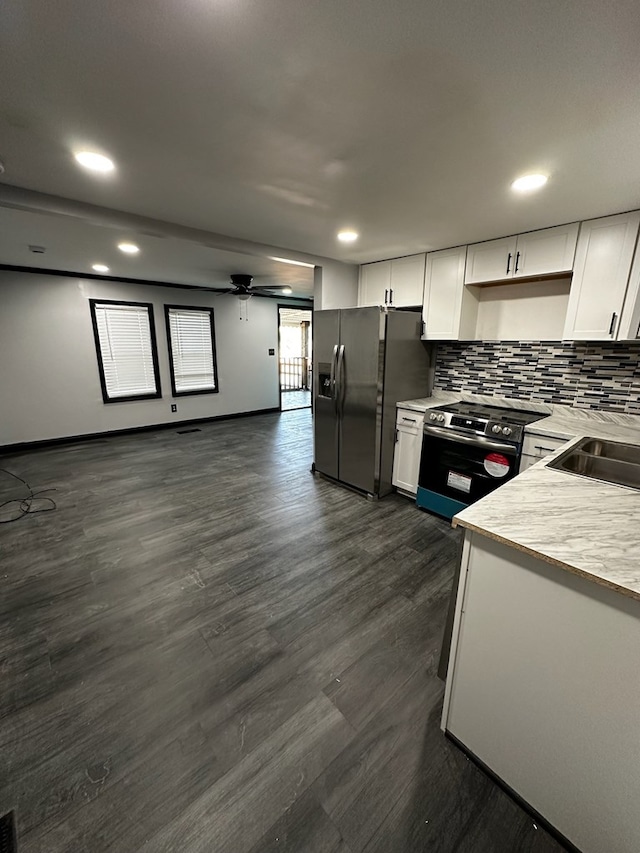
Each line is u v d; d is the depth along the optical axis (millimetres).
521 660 1091
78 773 1212
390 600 2047
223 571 2295
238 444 5145
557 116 1318
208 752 1279
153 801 1140
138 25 950
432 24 938
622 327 2273
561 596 990
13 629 1819
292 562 2393
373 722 1389
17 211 2408
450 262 3086
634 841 940
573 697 1002
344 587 2152
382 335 3059
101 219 2289
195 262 4062
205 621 1885
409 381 3398
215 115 1351
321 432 3758
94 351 5148
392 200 2115
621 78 1117
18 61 1071
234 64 1094
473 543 1153
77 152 1626
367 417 3262
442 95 1220
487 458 2646
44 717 1392
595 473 1899
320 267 3574
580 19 911
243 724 1375
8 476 3877
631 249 2193
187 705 1446
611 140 1464
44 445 4938
